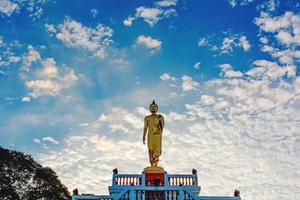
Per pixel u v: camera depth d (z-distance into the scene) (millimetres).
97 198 26328
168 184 29812
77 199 26328
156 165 34219
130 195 25500
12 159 46812
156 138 34688
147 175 31156
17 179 46250
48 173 49344
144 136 35375
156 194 25609
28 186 47000
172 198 25453
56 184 49469
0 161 45719
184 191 25656
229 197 26609
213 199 26531
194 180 29953
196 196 25531
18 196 45562
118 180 29312
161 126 35312
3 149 46906
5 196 44438
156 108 35812
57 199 48344
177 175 30125
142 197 25453
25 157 48469
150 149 34594
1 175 45156
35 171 48312
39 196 47062
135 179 29406
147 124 35500
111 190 28578
